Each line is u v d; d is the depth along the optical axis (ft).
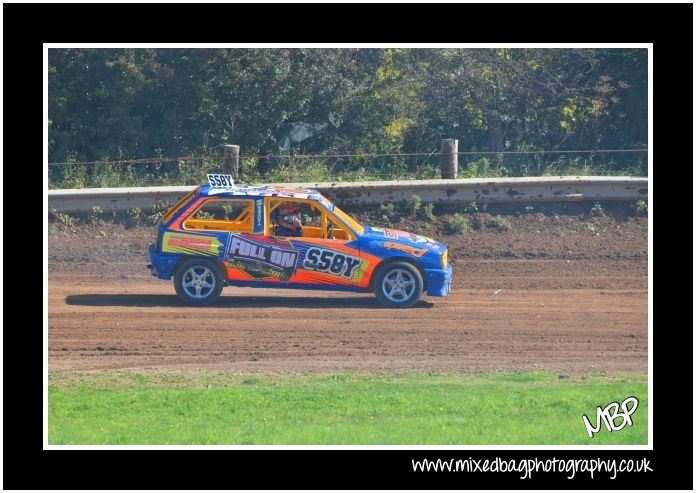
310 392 79.97
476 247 147.84
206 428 71.97
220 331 101.71
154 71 198.49
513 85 211.00
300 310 112.78
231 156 163.94
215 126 199.41
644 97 206.59
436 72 214.90
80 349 93.91
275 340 98.32
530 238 150.92
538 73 212.64
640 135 207.51
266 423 73.15
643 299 121.19
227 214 150.61
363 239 114.21
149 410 75.77
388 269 113.91
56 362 89.45
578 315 111.75
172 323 104.88
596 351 95.61
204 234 113.60
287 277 113.80
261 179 168.25
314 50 201.26
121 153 188.14
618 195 158.71
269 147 199.41
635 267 139.64
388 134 204.74
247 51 197.16
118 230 150.10
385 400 77.97
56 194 149.69
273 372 86.89
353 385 82.48
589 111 206.18
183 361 90.53
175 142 200.95
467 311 113.39
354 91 203.31
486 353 94.43
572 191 158.20
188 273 113.70
